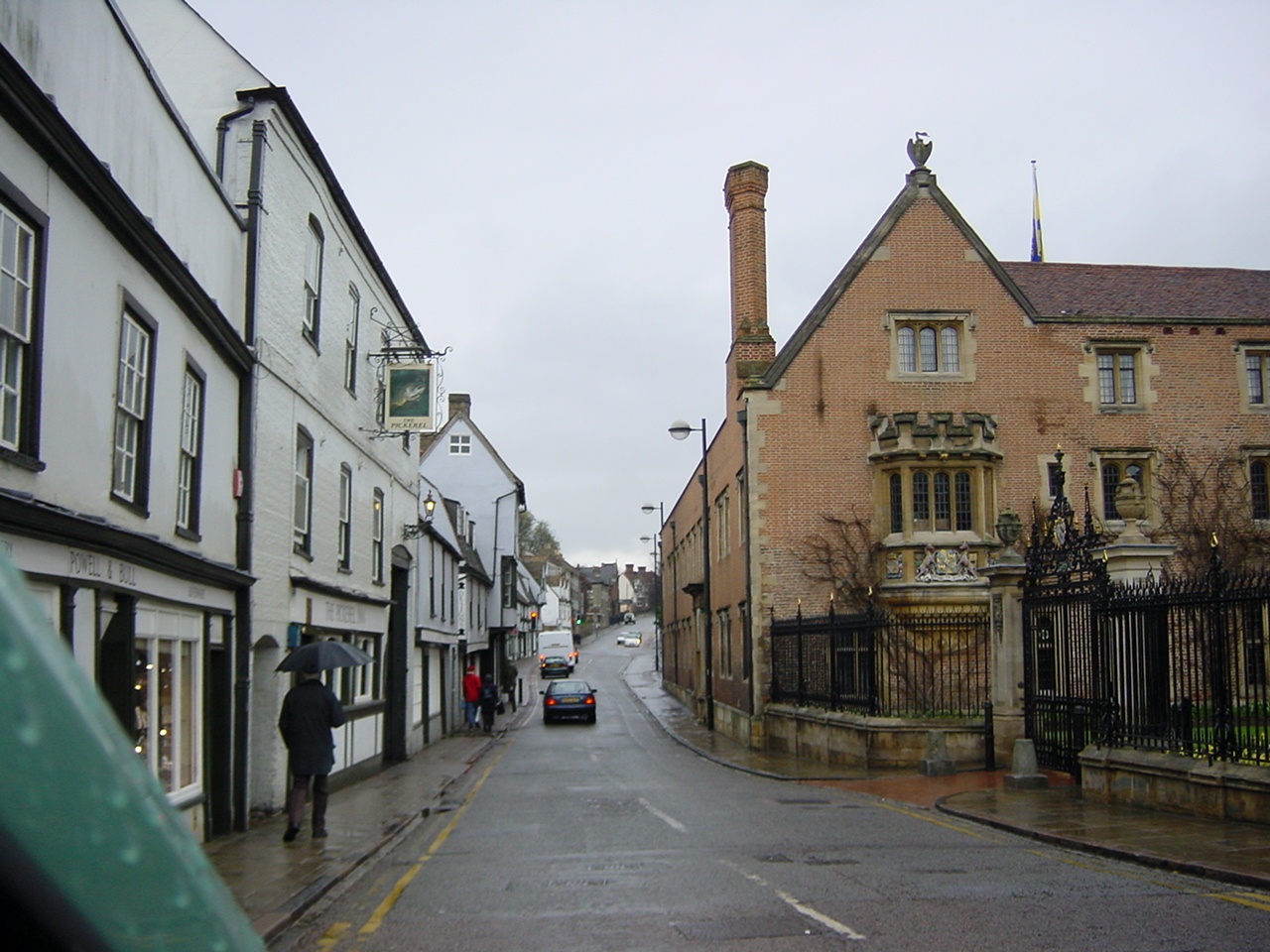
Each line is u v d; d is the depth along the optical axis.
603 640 119.00
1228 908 8.13
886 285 29.48
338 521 18.75
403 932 7.99
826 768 22.08
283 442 15.32
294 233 16.00
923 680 23.95
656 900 8.85
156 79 10.83
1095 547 16.69
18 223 7.89
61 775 0.54
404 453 25.03
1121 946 7.03
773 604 28.09
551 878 10.05
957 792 16.34
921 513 27.97
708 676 34.12
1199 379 29.92
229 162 14.39
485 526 50.50
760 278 30.69
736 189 31.12
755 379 28.94
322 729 12.48
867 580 27.70
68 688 0.56
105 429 9.48
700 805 15.88
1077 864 10.34
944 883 9.40
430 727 29.23
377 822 14.02
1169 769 13.00
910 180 30.06
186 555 11.11
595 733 34.53
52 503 8.42
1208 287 32.72
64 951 0.54
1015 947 7.06
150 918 0.59
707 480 38.56
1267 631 12.98
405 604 24.80
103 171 8.96
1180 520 29.08
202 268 12.50
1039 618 17.78
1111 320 29.83
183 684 11.76
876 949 7.09
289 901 8.84
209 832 12.32
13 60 7.30
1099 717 14.95
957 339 29.61
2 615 0.53
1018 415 29.23
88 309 9.10
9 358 7.86
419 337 26.41
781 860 10.79
